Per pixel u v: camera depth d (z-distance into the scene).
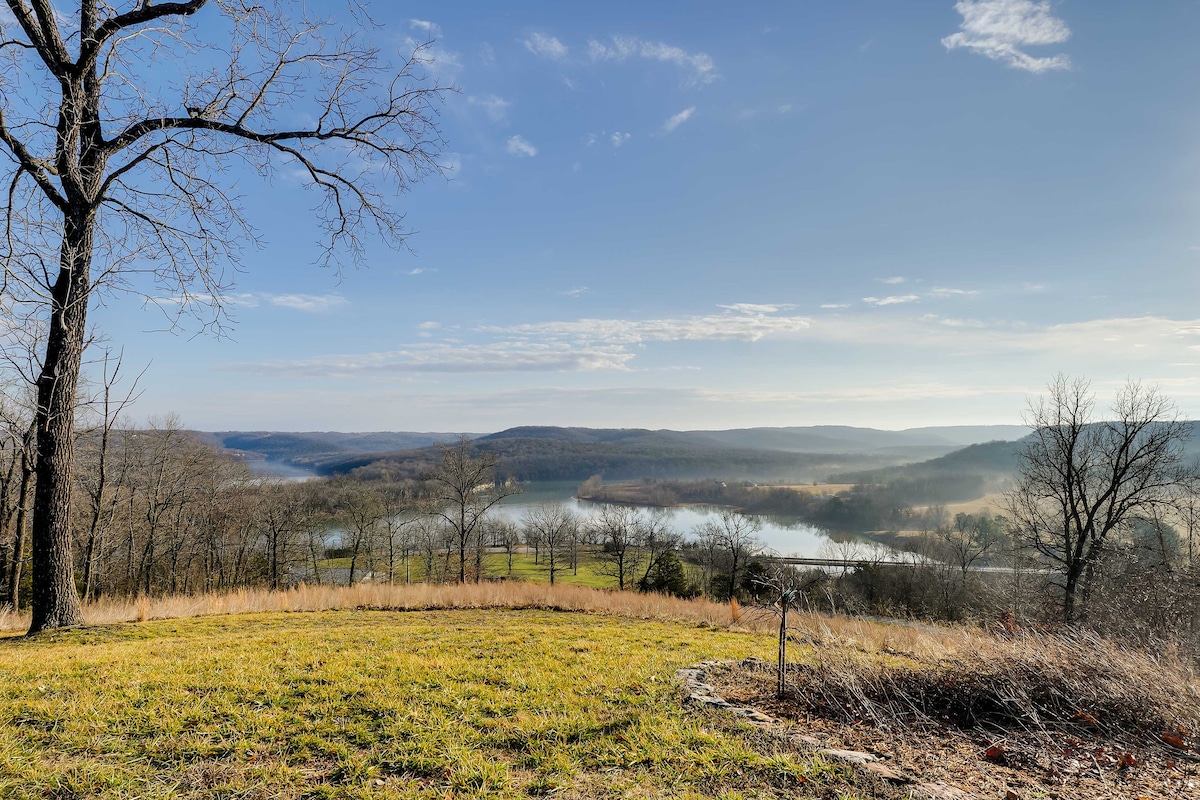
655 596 16.03
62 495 9.20
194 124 9.35
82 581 25.77
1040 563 20.14
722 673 6.48
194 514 33.88
